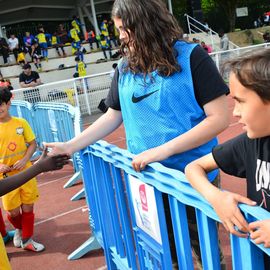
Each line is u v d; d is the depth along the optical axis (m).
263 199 1.34
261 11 39.25
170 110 1.93
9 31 24.44
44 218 4.67
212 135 1.86
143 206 2.02
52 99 11.30
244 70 1.17
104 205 2.76
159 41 1.86
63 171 6.66
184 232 1.74
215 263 1.55
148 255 2.15
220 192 1.31
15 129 3.76
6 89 3.75
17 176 2.13
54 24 28.05
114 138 8.88
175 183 1.62
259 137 1.25
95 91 12.13
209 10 38.09
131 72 1.99
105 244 2.85
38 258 3.66
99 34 24.23
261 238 1.10
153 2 1.85
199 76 1.86
